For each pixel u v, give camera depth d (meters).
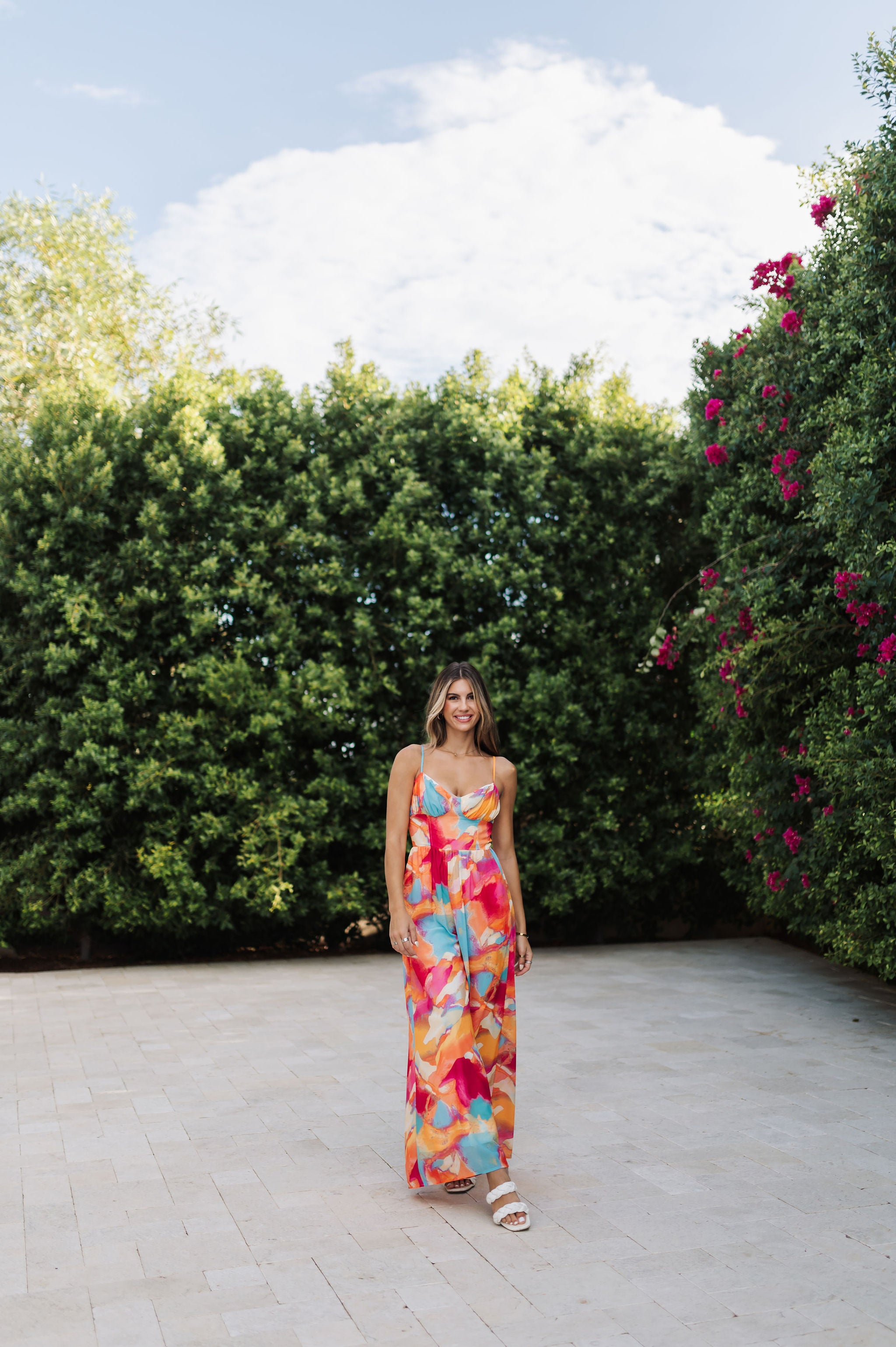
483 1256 3.10
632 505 9.28
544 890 9.24
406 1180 3.65
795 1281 2.92
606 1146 4.09
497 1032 3.61
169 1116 4.50
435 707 3.72
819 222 6.89
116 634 8.45
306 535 8.66
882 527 5.80
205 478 8.63
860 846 6.27
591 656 9.25
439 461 9.11
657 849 9.38
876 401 5.88
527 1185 3.68
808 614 6.68
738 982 7.69
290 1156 3.99
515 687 8.86
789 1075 5.14
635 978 7.86
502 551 9.08
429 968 3.47
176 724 8.34
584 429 9.40
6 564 8.38
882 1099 4.73
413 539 8.73
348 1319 2.71
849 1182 3.70
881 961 6.32
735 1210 3.44
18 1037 6.03
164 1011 6.75
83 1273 2.99
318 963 8.83
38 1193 3.62
